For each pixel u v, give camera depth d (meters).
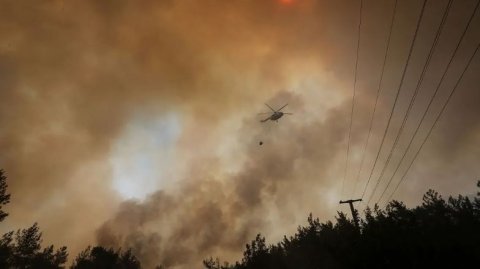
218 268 31.66
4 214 45.41
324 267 21.89
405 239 16.70
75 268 66.19
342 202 29.33
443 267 14.57
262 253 28.52
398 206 19.05
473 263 14.30
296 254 26.05
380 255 16.38
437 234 17.45
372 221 18.69
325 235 24.09
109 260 71.25
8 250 53.62
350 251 18.34
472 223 18.16
